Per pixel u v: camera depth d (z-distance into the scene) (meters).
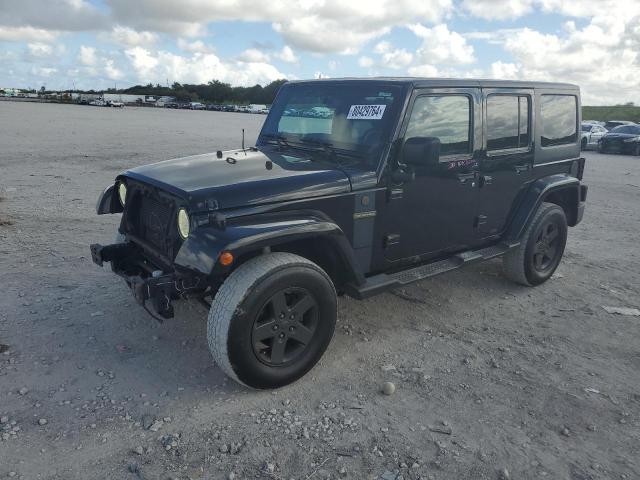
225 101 131.75
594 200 11.52
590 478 2.92
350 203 3.91
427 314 5.00
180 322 4.54
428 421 3.36
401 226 4.30
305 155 4.45
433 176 4.40
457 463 2.99
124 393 3.51
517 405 3.57
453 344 4.42
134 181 4.11
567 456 3.09
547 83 5.54
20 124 28.36
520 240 5.43
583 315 5.12
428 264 4.70
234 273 3.41
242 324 3.30
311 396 3.59
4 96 124.50
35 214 8.02
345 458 2.99
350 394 3.63
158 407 3.39
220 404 3.45
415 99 4.13
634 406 3.61
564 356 4.29
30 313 4.58
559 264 6.66
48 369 3.75
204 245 3.26
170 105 102.69
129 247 4.30
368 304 5.13
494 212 5.16
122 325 4.45
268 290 3.36
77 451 2.95
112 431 3.13
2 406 3.30
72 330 4.32
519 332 4.71
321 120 4.49
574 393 3.74
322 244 3.90
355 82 4.41
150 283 3.46
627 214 10.05
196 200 3.39
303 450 3.04
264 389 3.61
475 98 4.64
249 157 4.34
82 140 20.73
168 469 2.85
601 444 3.20
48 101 101.06
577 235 8.24
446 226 4.70
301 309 3.59
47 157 14.73
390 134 4.02
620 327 4.88
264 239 3.32
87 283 5.29
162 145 19.97
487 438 3.22
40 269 5.63
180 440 3.07
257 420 3.29
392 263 4.39
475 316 5.01
